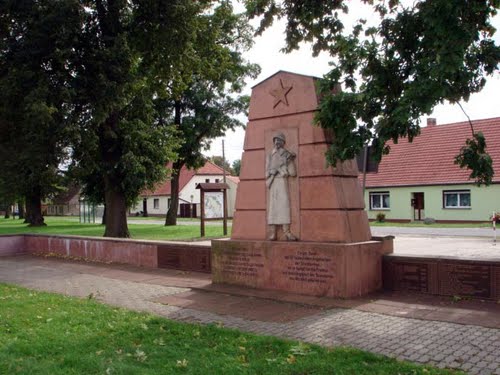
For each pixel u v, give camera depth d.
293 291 9.53
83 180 30.69
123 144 23.33
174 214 38.81
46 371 5.36
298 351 5.84
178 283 11.16
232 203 65.44
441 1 6.30
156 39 20.44
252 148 10.56
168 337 6.62
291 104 9.93
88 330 7.04
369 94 7.67
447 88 6.51
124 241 15.04
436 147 39.28
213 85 35.00
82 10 18.84
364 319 7.43
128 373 5.23
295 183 9.79
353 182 9.84
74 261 16.25
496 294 8.17
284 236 9.87
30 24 18.70
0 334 6.93
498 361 5.42
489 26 7.48
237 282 10.48
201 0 20.58
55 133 18.56
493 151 35.50
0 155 21.47
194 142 36.69
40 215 47.16
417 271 9.06
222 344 6.21
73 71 19.59
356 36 8.81
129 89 20.27
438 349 5.88
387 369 5.18
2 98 18.48
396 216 39.34
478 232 26.91
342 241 9.14
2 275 13.67
